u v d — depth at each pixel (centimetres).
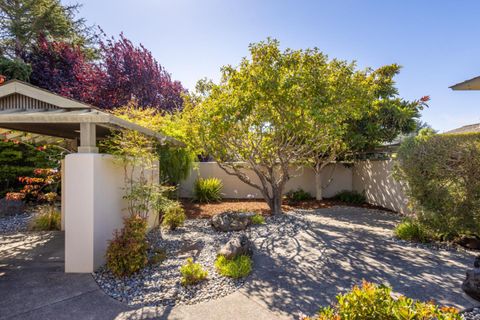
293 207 1094
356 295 234
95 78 1567
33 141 876
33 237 688
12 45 1733
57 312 338
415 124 1124
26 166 1131
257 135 886
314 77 688
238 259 484
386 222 830
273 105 748
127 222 478
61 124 598
